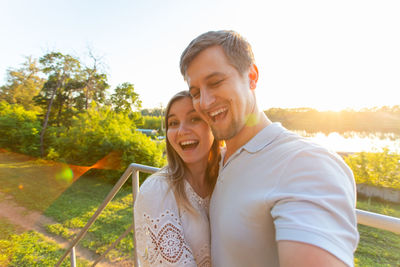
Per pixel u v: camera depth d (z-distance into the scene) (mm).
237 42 778
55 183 8320
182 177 962
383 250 3025
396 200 5812
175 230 833
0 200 6590
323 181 499
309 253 414
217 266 769
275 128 723
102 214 5543
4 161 12000
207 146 998
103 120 10305
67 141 10188
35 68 25031
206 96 769
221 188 780
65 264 3490
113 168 8750
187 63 798
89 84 16859
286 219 479
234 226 667
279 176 585
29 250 3891
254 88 842
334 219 448
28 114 16891
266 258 614
